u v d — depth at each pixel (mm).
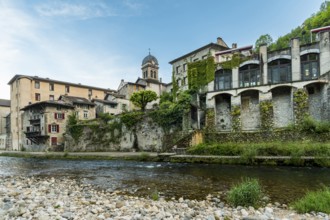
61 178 16281
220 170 17734
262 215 6805
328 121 24297
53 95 58562
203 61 34500
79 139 42844
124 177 16062
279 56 29188
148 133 35188
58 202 8266
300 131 23609
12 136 57125
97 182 14508
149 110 40000
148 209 7633
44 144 47062
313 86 27125
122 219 6363
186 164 21797
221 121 31469
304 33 41156
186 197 10570
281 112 28328
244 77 31438
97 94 66062
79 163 25719
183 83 47781
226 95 31297
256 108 29672
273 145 20453
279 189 11422
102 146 39844
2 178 16156
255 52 33062
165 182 14039
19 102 54688
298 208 7738
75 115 48781
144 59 73625
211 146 23422
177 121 32656
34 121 49812
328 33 27000
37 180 15453
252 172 16375
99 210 7465
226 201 9578
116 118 39375
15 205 7602
